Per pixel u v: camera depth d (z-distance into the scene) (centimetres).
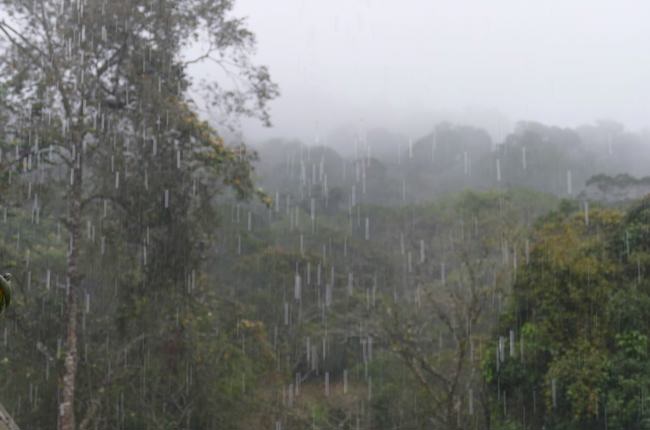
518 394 1619
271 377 1759
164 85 1520
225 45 1559
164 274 1540
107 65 1489
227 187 1633
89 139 1485
